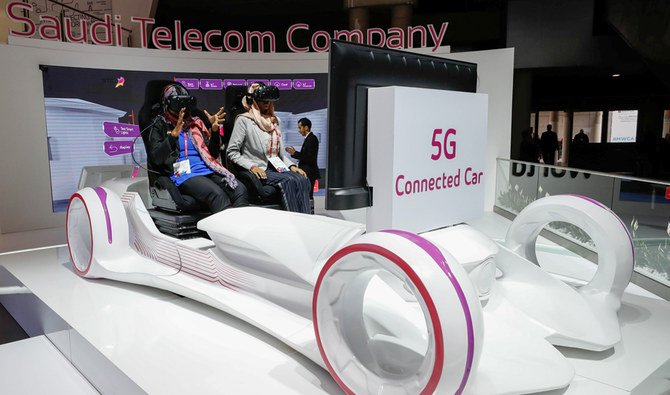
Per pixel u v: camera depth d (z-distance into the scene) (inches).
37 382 91.7
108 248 122.0
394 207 75.2
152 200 139.9
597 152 428.8
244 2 352.5
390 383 63.3
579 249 174.1
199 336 91.4
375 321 74.0
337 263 66.2
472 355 57.4
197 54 253.8
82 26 247.9
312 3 354.6
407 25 358.9
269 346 86.9
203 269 107.3
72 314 103.3
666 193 134.3
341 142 73.8
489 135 269.4
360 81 74.2
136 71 245.1
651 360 81.0
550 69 388.5
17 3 231.8
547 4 367.6
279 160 166.6
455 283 58.2
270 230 91.8
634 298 115.0
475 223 231.5
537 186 224.1
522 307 88.7
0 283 146.6
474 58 263.7
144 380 75.3
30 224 228.5
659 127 406.3
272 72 264.2
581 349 84.7
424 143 78.6
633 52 367.9
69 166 237.8
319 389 72.3
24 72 220.4
